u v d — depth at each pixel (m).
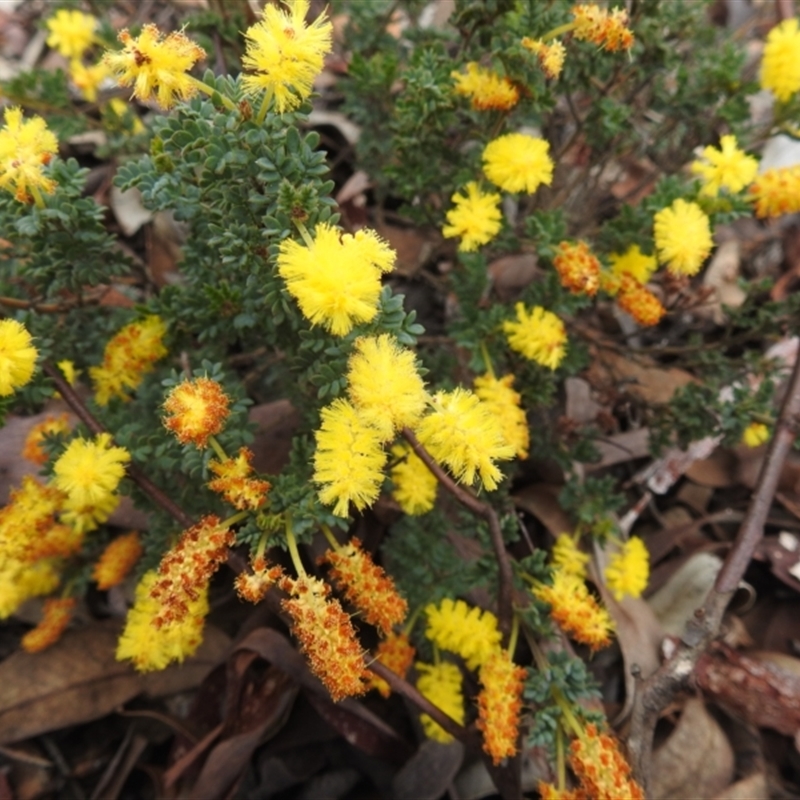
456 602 0.16
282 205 0.11
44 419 0.17
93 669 0.17
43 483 0.16
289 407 0.17
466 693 0.16
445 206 0.17
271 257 0.11
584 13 0.14
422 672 0.16
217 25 0.17
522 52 0.14
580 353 0.17
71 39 0.19
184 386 0.11
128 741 0.17
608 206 0.24
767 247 0.24
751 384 0.20
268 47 0.10
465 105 0.16
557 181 0.22
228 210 0.12
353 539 0.12
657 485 0.20
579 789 0.12
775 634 0.18
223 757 0.15
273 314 0.12
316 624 0.11
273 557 0.17
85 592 0.18
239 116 0.11
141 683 0.17
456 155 0.17
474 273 0.17
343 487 0.10
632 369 0.22
